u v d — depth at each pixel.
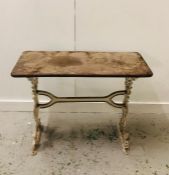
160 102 2.41
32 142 2.06
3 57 2.19
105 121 2.34
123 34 2.12
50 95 1.93
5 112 2.41
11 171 1.80
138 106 2.42
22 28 2.09
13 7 2.01
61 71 1.65
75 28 2.09
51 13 2.04
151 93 2.37
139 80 2.30
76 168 1.83
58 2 2.00
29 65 1.74
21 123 2.28
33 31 2.10
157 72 2.28
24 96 2.37
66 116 2.39
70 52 1.99
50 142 2.07
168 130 2.25
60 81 2.28
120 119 2.24
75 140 2.10
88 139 2.12
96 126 2.28
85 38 2.13
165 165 1.88
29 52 1.96
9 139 2.09
